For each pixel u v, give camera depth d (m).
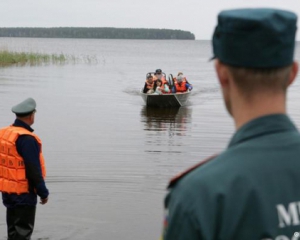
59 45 138.12
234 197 1.62
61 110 18.44
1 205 8.21
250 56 1.71
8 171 6.29
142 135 13.94
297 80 33.50
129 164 10.67
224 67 1.79
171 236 1.63
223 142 13.18
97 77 34.59
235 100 1.79
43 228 7.43
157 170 10.30
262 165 1.67
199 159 11.34
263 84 1.74
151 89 21.00
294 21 1.70
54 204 8.35
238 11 1.75
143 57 79.00
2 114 17.14
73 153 11.57
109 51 102.94
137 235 7.24
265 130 1.74
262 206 1.61
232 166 1.67
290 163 1.69
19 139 6.21
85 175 9.84
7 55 44.16
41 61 47.25
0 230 7.34
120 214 7.98
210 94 25.61
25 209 6.33
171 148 12.30
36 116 16.86
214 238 1.59
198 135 14.07
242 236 1.59
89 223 7.62
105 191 8.97
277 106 1.76
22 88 25.62
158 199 8.66
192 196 1.63
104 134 13.95
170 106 20.08
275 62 1.70
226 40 1.74
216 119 17.05
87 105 20.02
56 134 13.82
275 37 1.68
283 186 1.65
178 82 21.25
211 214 1.60
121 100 21.98
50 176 9.73
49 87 26.56
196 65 57.03
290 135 1.75
